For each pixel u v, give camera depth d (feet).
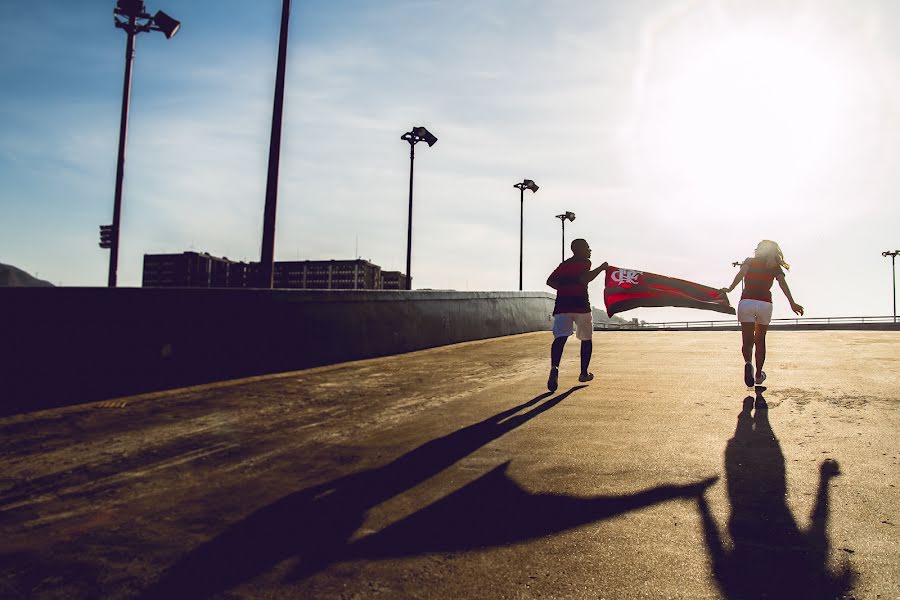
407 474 11.71
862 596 6.49
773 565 7.29
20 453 14.07
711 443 12.67
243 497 10.79
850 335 41.81
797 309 19.45
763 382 19.90
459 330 42.32
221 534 9.09
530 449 12.93
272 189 31.83
